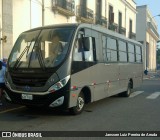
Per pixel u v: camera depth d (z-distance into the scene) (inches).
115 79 478.6
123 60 522.3
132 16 1643.7
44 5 742.5
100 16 1133.1
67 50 337.1
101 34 422.6
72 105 339.0
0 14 584.1
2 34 588.7
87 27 381.4
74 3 900.6
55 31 358.6
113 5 1290.6
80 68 352.8
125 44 536.7
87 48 361.7
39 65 334.0
